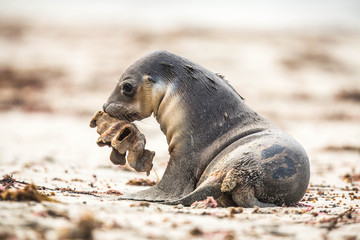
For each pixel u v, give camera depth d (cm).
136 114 3581
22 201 2736
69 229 2131
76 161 6288
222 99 3484
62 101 14350
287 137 3338
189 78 3509
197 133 3441
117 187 4222
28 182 4012
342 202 3631
